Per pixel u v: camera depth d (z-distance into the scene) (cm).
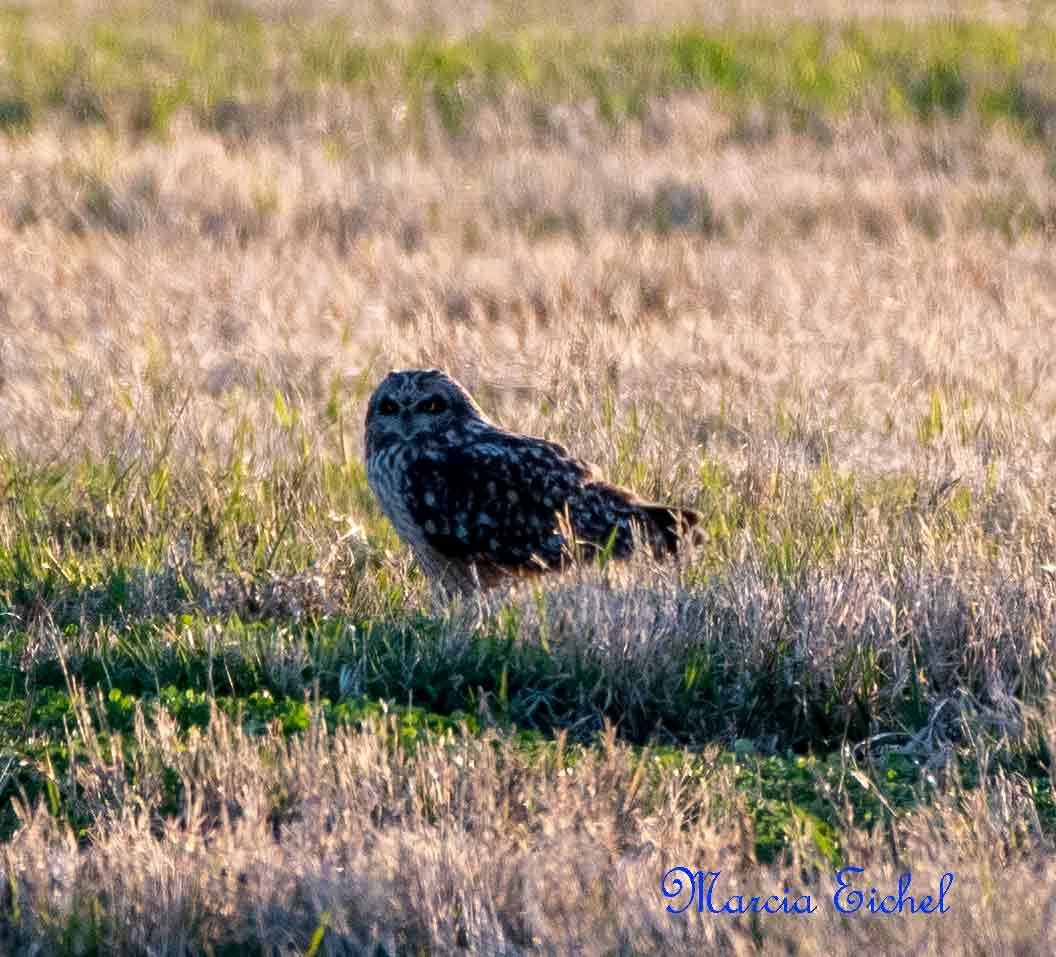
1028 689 922
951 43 3616
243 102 3145
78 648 968
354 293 1914
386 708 863
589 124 3067
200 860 702
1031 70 3384
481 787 768
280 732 838
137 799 759
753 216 2444
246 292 1898
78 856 706
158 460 1338
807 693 928
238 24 3956
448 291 1967
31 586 1105
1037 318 1945
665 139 3039
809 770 845
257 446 1414
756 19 3941
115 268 2002
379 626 1014
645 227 2425
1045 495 1207
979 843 716
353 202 2450
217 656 958
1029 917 649
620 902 666
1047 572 1010
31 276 1956
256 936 664
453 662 953
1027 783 802
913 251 2236
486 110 3112
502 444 1119
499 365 1673
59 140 2788
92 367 1600
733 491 1302
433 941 653
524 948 646
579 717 917
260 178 2520
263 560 1173
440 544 1117
